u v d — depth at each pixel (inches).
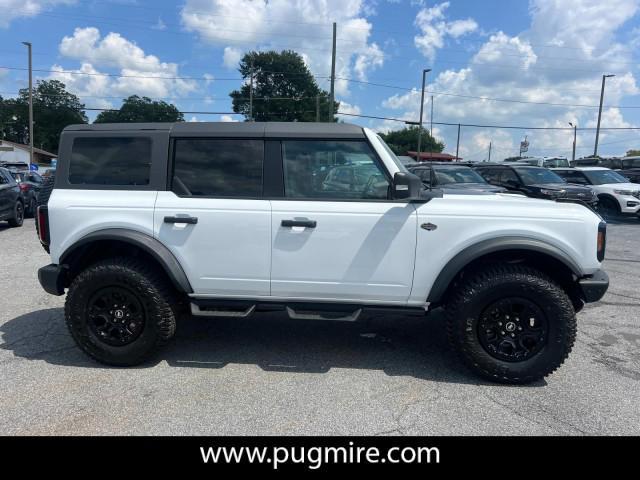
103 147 151.2
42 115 3117.6
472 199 146.4
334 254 142.9
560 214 139.2
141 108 2637.8
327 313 149.0
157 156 148.2
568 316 135.6
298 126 147.6
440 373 149.6
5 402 127.8
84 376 144.1
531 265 147.2
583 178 598.5
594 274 142.9
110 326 148.4
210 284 148.2
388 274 142.6
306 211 142.5
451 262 140.0
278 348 168.7
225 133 147.6
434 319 203.6
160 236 146.1
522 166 504.4
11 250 355.9
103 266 145.9
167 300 148.0
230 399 130.9
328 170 146.1
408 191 136.5
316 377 145.7
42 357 157.8
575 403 130.9
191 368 151.0
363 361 158.4
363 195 144.7
